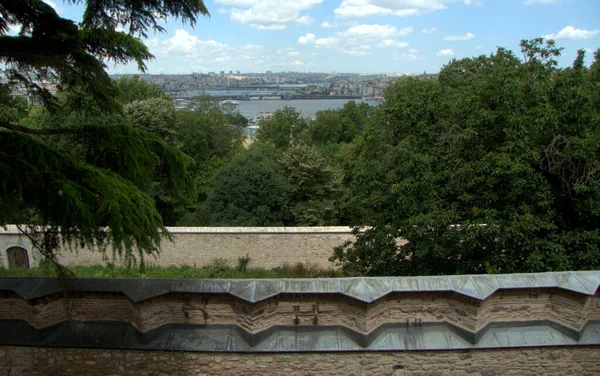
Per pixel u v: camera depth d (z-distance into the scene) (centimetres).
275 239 2158
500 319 662
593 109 1045
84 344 630
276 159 3159
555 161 991
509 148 965
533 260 941
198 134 3566
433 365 647
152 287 628
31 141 536
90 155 643
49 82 647
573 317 646
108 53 670
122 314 650
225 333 645
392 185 1165
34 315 628
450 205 1089
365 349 632
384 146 1426
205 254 2172
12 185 506
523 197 1009
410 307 652
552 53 1142
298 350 630
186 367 638
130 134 615
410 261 1274
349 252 1431
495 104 1069
